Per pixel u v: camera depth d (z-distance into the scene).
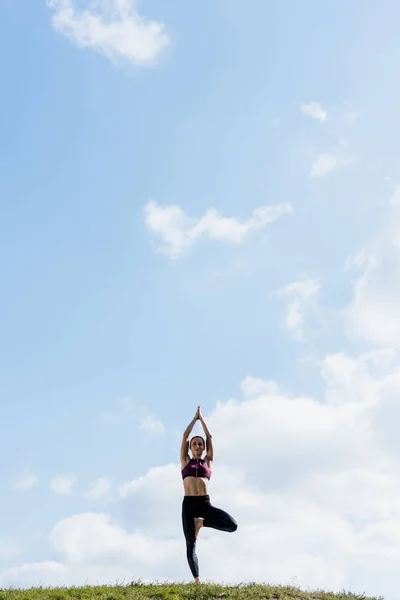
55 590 14.93
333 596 15.62
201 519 15.77
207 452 16.42
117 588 15.05
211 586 15.12
